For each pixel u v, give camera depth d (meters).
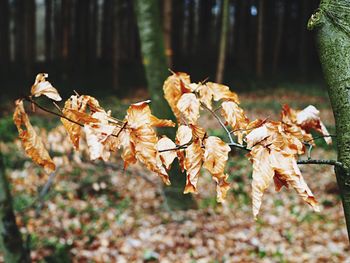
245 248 5.53
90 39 28.42
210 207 6.95
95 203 6.91
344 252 5.36
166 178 0.89
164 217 6.48
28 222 5.99
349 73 0.95
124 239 5.75
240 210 6.94
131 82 22.77
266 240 5.79
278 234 5.98
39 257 5.10
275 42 28.84
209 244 5.61
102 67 26.80
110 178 7.83
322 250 5.44
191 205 6.75
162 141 0.95
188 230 5.98
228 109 1.18
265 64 28.55
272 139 0.89
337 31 0.98
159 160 0.88
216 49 29.86
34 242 5.42
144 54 6.09
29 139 0.95
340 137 0.97
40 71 23.56
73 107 1.01
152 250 5.46
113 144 0.89
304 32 25.06
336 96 0.97
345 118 0.96
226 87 1.22
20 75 22.44
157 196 7.33
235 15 29.72
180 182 6.61
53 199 6.77
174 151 0.94
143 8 6.00
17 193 6.85
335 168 0.99
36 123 10.48
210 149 0.91
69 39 25.16
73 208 6.62
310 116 1.35
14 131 10.10
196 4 31.06
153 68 6.02
